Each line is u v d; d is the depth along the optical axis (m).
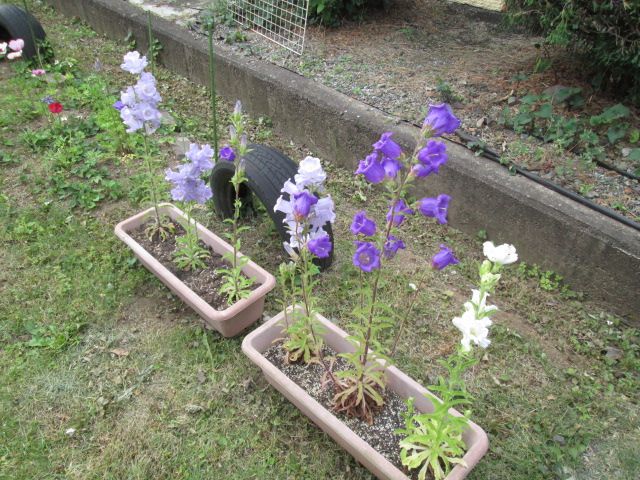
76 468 2.15
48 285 2.92
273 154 2.94
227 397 2.42
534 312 2.87
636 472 2.19
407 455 2.00
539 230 2.97
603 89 3.81
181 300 2.88
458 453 1.83
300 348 2.30
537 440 2.28
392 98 3.88
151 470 2.15
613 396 2.46
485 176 3.12
